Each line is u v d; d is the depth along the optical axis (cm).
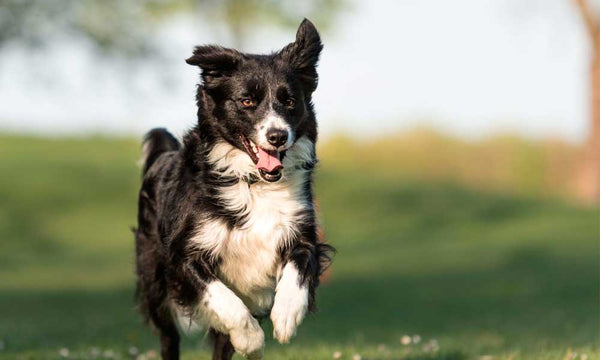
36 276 2161
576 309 1492
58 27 2020
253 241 658
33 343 1000
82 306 1636
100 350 961
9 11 1927
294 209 661
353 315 1486
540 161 3422
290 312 625
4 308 1605
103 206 3016
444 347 946
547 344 964
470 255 2386
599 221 2856
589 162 3247
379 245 2673
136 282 779
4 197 2964
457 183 3425
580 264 2161
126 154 3716
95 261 2464
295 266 645
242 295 682
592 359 785
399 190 3253
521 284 1895
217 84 664
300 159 668
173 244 667
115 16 2084
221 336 713
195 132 679
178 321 735
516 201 3188
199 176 666
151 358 887
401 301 1691
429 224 2962
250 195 657
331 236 2802
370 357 851
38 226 2808
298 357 850
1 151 3541
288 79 661
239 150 658
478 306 1609
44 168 3288
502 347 956
